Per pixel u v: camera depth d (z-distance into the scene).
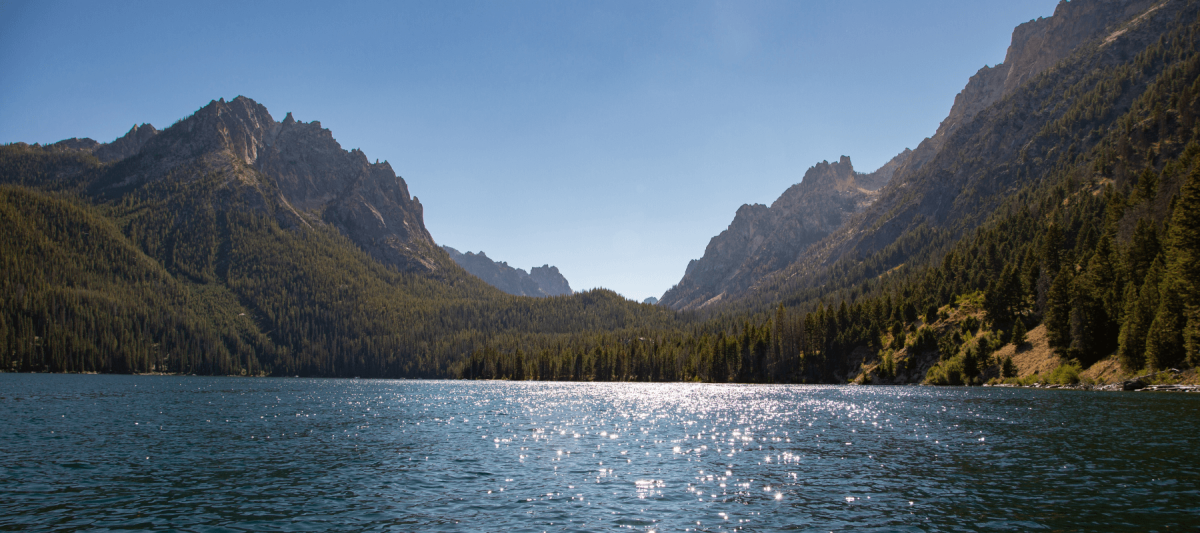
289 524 27.34
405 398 118.56
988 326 154.50
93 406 86.94
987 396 98.31
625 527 26.53
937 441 49.88
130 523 27.47
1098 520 26.92
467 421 69.31
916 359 164.50
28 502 30.81
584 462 41.53
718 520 27.48
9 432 55.59
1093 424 57.03
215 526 27.09
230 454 45.22
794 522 27.12
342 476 37.12
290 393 138.12
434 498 31.66
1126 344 105.06
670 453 45.25
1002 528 26.03
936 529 26.02
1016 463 39.66
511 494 32.47
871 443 49.22
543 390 159.38
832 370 190.75
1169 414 63.56
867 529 26.08
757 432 57.00
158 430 59.22
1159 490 31.97
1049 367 125.00
